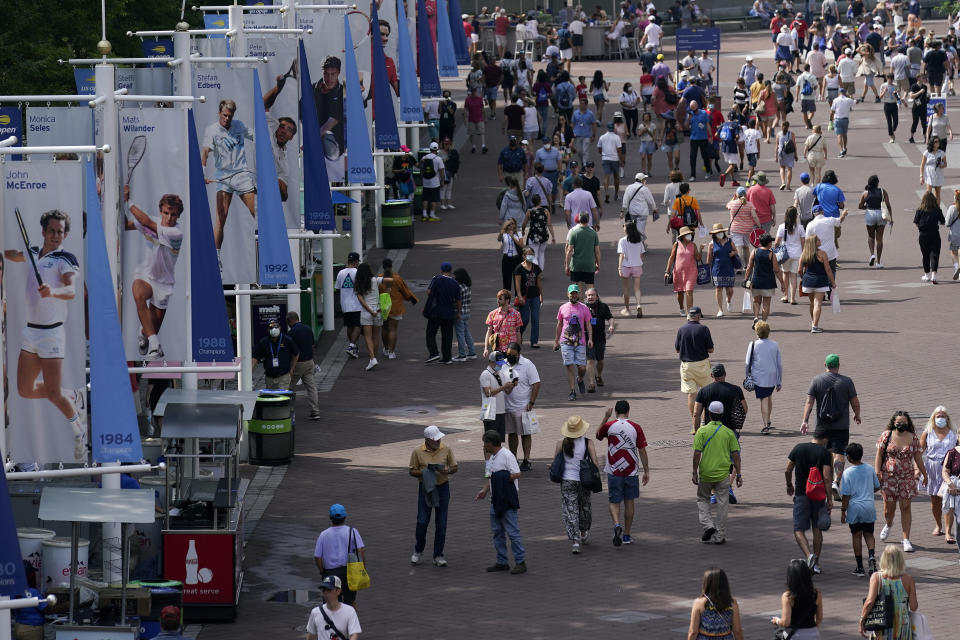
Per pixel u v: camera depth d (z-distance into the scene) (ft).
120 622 182.60
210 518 205.36
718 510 222.89
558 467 221.46
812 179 505.25
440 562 218.59
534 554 222.69
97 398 173.17
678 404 297.12
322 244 371.15
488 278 412.57
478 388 318.86
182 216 200.85
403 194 472.03
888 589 170.91
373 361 333.83
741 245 393.50
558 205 495.82
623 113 611.06
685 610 197.67
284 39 281.54
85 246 177.47
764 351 272.92
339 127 323.78
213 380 266.36
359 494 253.03
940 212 387.14
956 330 343.67
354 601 196.03
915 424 274.57
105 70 192.65
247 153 248.52
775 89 595.06
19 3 323.98
